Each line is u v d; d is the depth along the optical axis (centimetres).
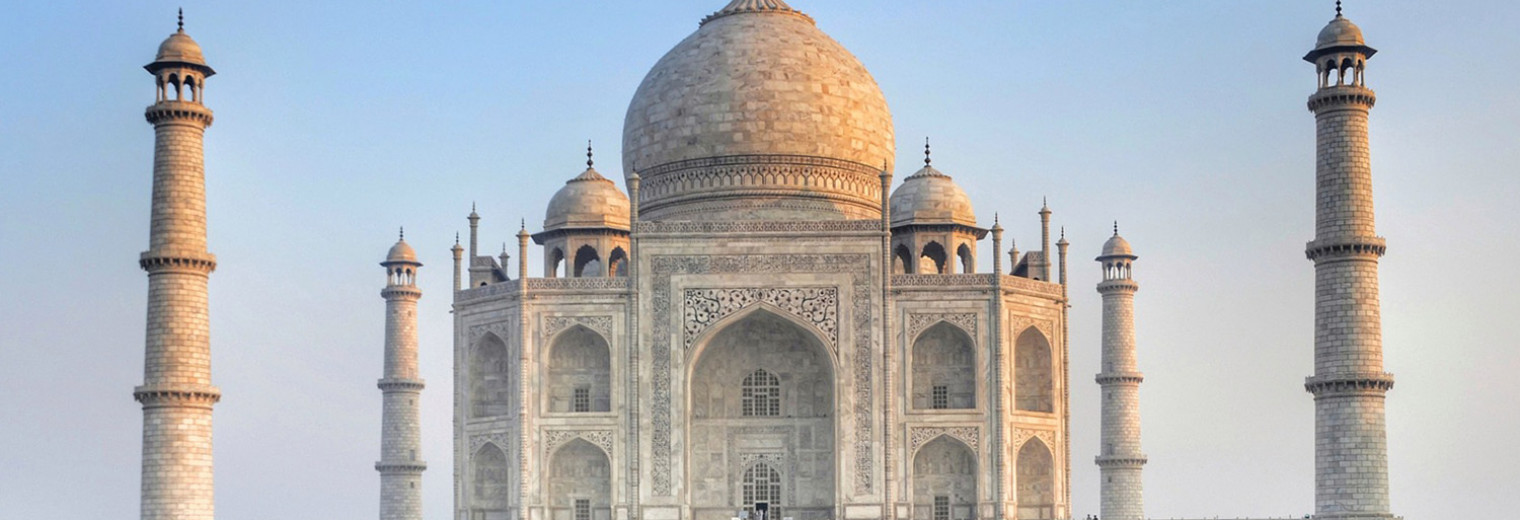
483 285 19238
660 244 18788
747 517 18638
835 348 18638
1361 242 16700
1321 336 16862
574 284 18775
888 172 19325
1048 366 19200
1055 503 19012
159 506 16312
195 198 16825
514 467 18575
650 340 18688
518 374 18638
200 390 16512
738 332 19038
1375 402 16675
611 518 18462
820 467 18950
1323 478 16738
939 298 18750
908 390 18625
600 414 18588
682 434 18575
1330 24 17112
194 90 17012
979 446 18562
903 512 18450
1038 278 19912
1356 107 16912
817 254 18775
